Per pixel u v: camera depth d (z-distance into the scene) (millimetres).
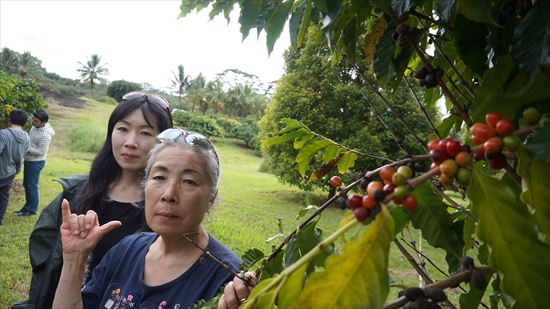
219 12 1159
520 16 865
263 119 12188
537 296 670
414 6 1073
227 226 7316
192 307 1308
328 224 6938
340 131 10125
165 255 1735
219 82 49469
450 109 1484
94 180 2367
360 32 1285
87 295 1869
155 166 1672
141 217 2328
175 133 1728
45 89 44594
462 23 976
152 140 2408
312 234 1194
